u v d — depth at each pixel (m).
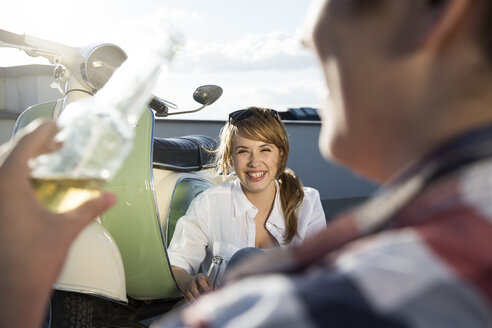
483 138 0.26
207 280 1.85
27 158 0.37
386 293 0.22
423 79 0.29
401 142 0.30
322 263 0.28
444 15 0.27
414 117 0.29
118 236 1.83
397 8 0.29
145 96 0.49
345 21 0.32
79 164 0.40
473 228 0.23
